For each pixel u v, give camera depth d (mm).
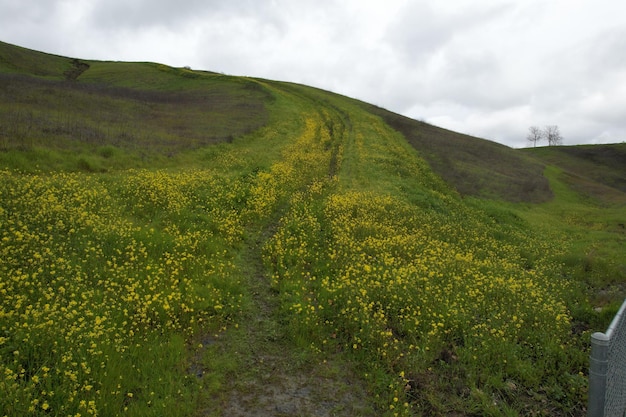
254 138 30562
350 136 37719
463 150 41531
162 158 20328
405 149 36094
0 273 7434
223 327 7637
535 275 12430
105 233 10172
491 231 18516
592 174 56844
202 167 20688
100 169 16812
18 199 10781
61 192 12352
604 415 4281
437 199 22703
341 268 10641
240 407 5836
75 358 5996
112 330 6754
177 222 12406
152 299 7805
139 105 35344
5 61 56750
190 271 9484
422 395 6391
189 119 33594
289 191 19266
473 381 6742
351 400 6191
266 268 10672
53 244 9227
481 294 9734
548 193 32344
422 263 11367
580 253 16641
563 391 6766
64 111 25562
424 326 8203
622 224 25109
